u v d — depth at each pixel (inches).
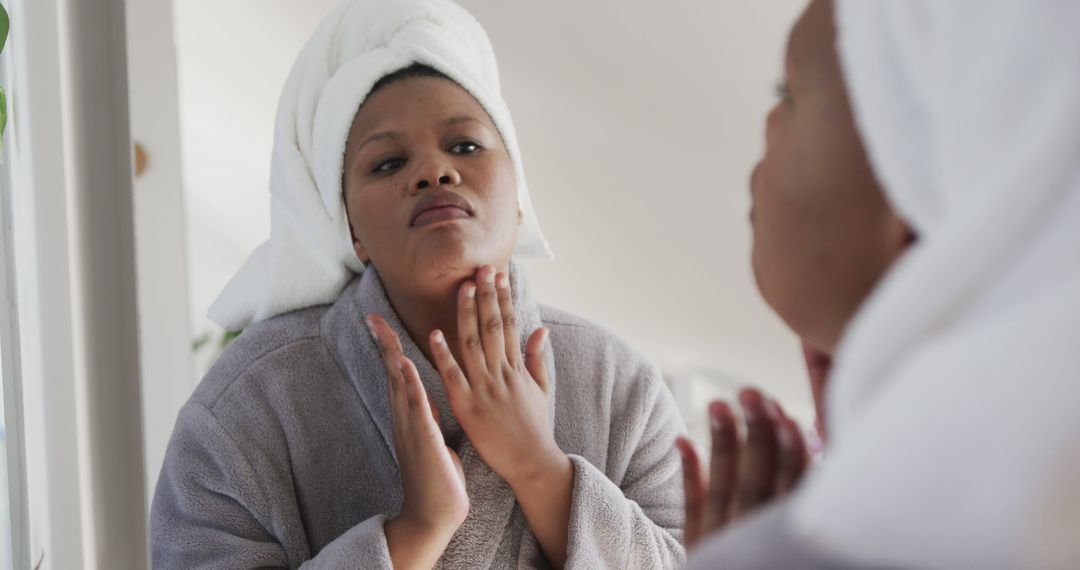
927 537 8.2
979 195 8.6
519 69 57.7
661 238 65.8
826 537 8.8
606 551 29.8
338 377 31.9
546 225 68.8
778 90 14.1
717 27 49.8
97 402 34.8
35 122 33.6
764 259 14.0
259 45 75.9
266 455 31.0
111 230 35.8
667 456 34.4
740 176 58.5
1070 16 8.2
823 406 16.3
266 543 30.4
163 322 40.7
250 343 32.6
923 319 8.8
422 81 31.3
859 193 12.3
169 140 39.8
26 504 32.4
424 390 29.7
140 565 35.4
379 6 32.5
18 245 33.6
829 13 12.7
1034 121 8.4
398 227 30.2
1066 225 8.0
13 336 32.6
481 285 29.7
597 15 52.3
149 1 38.0
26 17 33.8
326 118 31.8
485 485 30.6
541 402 30.3
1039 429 7.5
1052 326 7.7
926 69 9.6
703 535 14.4
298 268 33.5
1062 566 7.6
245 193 105.1
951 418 8.0
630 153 61.0
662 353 74.4
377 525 28.6
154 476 39.0
